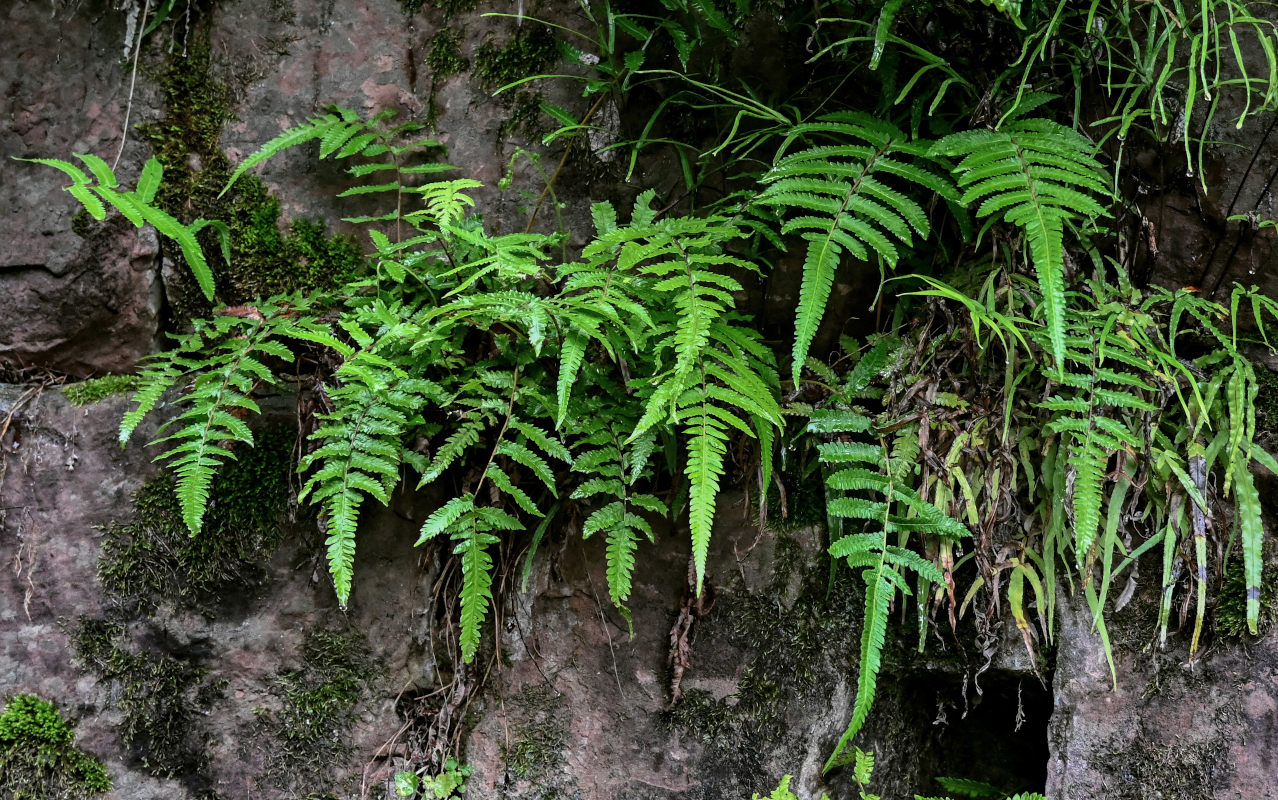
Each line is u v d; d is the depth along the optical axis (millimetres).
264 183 2346
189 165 2334
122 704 2219
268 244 2355
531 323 1797
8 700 2160
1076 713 2191
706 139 2354
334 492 1916
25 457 2205
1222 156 2186
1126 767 2170
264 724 2297
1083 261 2234
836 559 2303
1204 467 2033
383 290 2182
